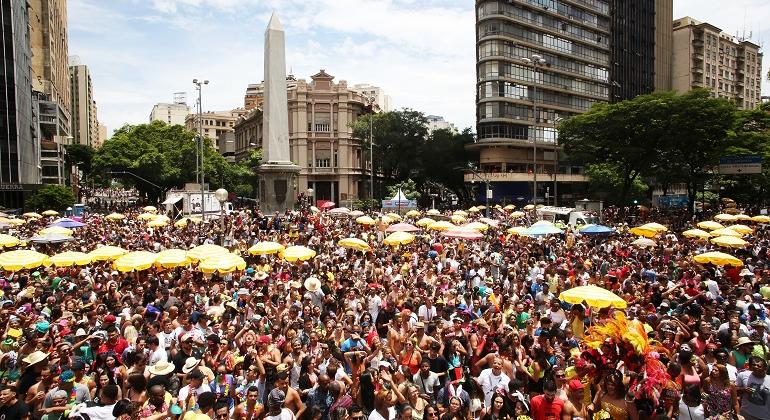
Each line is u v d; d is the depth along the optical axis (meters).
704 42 106.94
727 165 49.47
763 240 27.77
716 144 50.31
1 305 12.92
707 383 8.78
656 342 10.08
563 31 82.38
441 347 9.77
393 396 7.97
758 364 8.40
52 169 93.94
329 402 7.95
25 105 67.06
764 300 13.76
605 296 11.05
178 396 8.08
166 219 31.92
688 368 8.92
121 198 112.94
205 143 84.06
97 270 18.00
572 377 8.66
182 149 80.94
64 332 10.22
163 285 14.98
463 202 81.06
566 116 83.75
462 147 78.88
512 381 8.22
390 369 8.70
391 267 18.59
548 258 23.19
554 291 16.36
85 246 23.39
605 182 71.44
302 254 17.66
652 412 7.77
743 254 22.86
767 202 66.69
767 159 52.34
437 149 75.62
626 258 20.72
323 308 13.93
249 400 7.77
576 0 83.62
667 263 20.05
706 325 10.62
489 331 10.43
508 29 75.44
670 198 67.56
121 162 78.31
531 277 17.73
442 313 12.48
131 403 7.17
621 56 93.50
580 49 85.44
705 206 59.91
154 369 8.41
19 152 62.38
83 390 8.20
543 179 77.31
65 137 118.44
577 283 16.55
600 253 22.77
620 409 7.94
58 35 108.62
